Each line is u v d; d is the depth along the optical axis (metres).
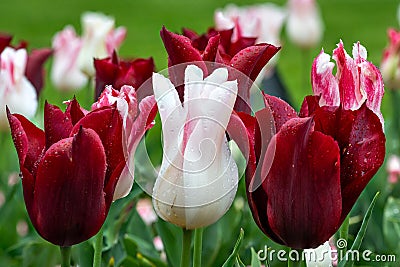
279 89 1.29
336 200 0.64
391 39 1.19
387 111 1.93
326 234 0.65
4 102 0.96
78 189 0.65
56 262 0.97
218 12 0.92
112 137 0.65
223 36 0.81
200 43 0.81
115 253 0.90
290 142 0.64
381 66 1.21
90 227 0.65
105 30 1.11
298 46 1.87
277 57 1.29
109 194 0.66
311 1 1.83
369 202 1.05
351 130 0.66
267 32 1.33
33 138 0.67
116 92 0.67
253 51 0.68
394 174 1.10
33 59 1.03
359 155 0.65
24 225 1.16
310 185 0.64
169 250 0.90
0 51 0.99
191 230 0.67
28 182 0.65
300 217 0.65
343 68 0.68
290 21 1.85
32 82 1.04
